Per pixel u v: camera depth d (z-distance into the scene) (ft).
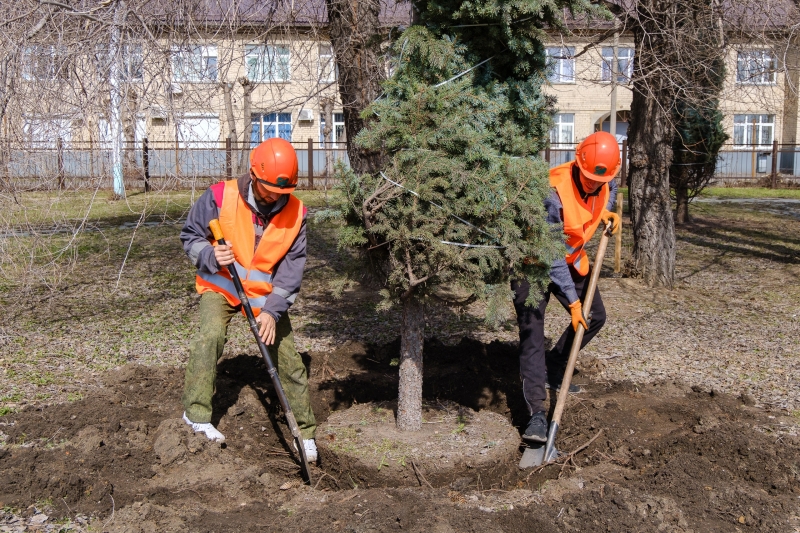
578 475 13.50
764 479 13.19
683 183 49.24
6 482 12.16
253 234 14.25
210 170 24.57
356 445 13.80
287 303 14.14
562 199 15.11
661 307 27.68
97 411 15.75
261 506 12.19
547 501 12.21
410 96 12.82
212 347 14.34
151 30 21.15
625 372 19.92
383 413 15.65
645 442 14.92
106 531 10.93
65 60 19.98
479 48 14.34
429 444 13.78
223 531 11.03
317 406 17.61
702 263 37.11
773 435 15.21
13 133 20.27
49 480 12.11
